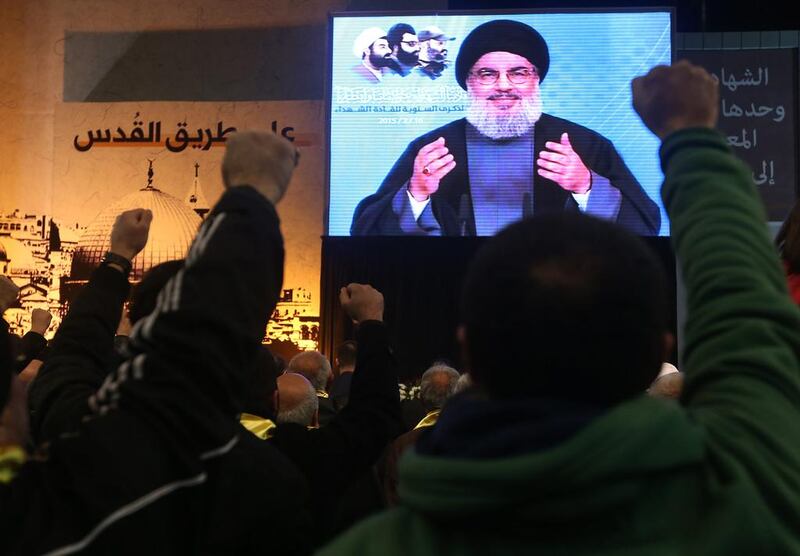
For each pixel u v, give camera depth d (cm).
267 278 105
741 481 66
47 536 94
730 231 80
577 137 935
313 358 372
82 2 1130
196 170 1085
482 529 64
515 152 939
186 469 99
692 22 1222
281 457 119
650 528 64
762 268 79
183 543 101
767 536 63
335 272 955
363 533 69
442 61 960
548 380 68
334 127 962
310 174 1073
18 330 1073
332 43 973
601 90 939
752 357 73
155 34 1120
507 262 69
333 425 176
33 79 1120
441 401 328
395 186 950
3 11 1132
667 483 66
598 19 947
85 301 145
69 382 132
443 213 941
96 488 95
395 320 945
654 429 64
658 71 94
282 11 1108
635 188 922
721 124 998
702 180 84
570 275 67
